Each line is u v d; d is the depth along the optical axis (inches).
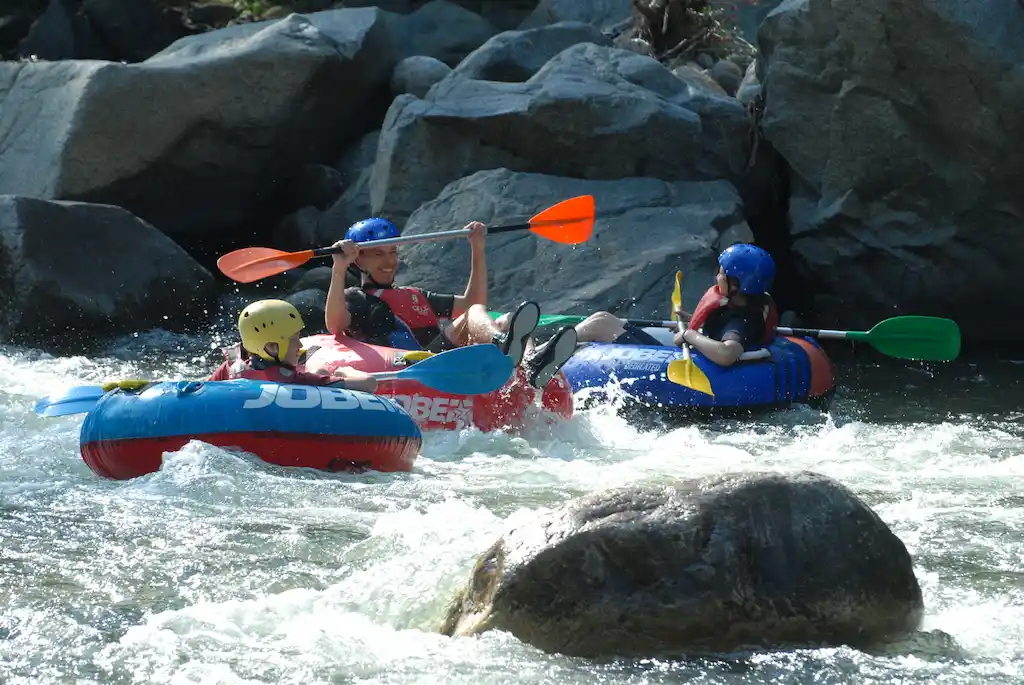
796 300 1872.5
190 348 1576.0
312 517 752.3
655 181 1820.9
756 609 519.8
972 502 820.0
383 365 1029.8
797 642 524.1
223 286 1866.4
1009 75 1588.3
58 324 1590.8
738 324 1235.2
